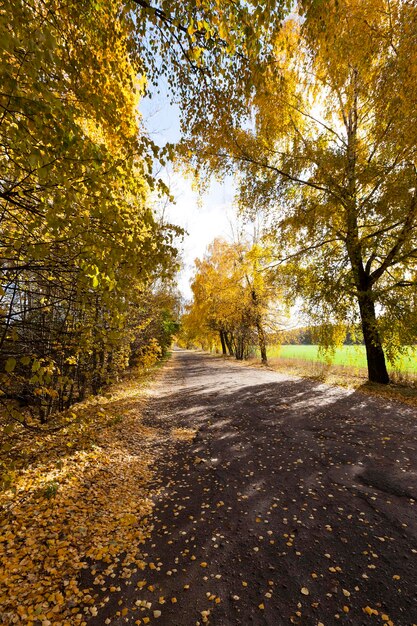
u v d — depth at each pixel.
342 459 5.30
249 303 23.36
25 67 1.91
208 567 2.97
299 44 8.61
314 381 13.61
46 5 2.68
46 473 4.75
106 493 4.45
